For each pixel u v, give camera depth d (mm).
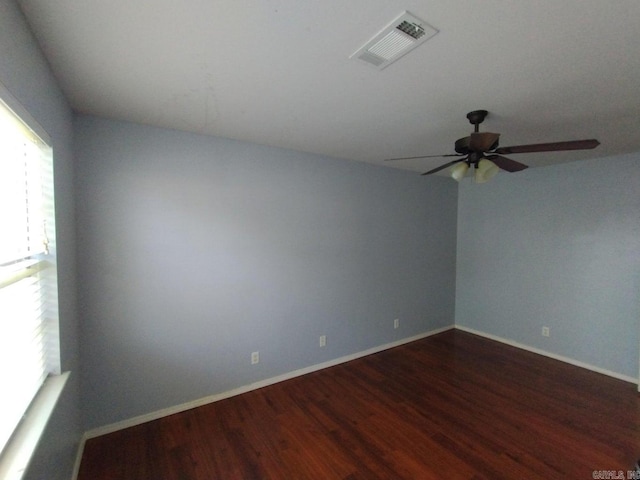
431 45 1297
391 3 1058
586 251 3410
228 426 2328
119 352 2246
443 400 2734
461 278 4672
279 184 2947
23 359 1240
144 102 1896
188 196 2479
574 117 2080
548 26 1164
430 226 4359
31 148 1392
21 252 1260
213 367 2643
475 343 4152
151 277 2350
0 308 1080
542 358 3674
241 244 2746
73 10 1093
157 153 2344
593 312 3359
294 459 2008
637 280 3076
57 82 1613
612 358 3223
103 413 2197
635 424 2393
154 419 2387
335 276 3410
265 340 2928
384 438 2217
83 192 2092
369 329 3756
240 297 2762
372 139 2656
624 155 3133
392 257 3949
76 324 2002
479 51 1337
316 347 3297
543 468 1942
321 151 3086
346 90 1726
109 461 1955
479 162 2016
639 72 1496
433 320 4480
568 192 3539
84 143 2086
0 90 917
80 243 2088
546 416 2498
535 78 1566
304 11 1102
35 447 1062
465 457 2037
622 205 3160
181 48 1335
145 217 2314
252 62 1446
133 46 1319
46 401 1341
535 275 3840
